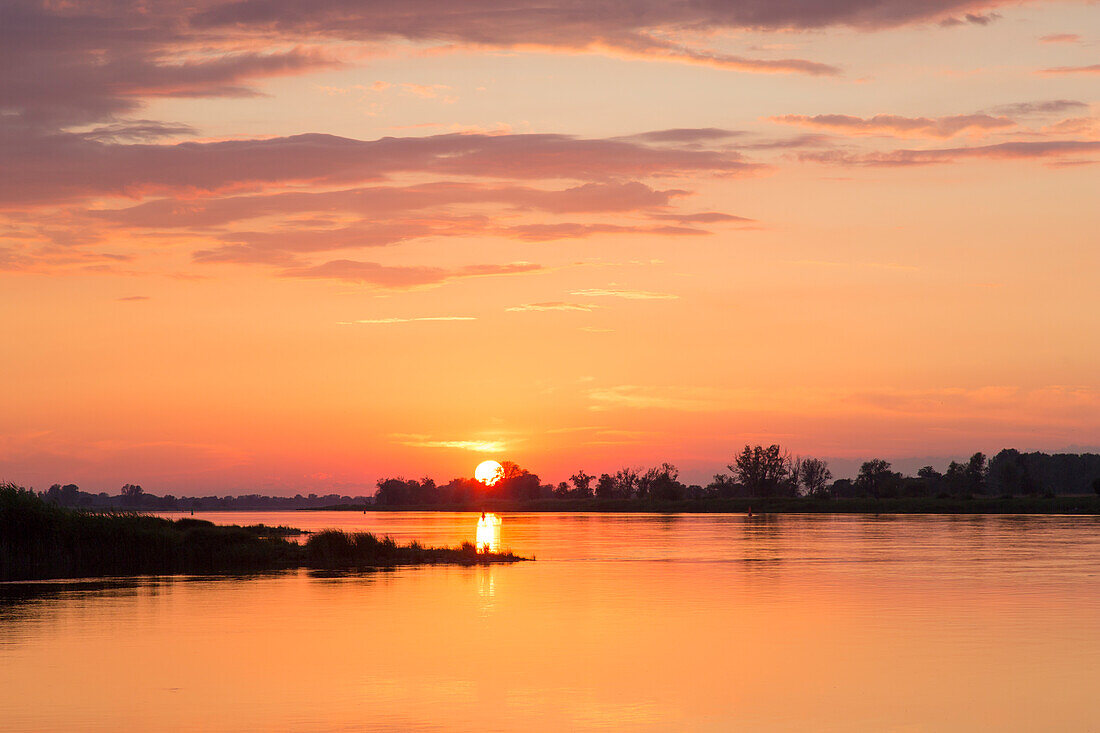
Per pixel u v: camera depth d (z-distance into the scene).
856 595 56.66
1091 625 44.59
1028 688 31.72
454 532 157.00
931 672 34.16
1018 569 74.56
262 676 33.59
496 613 48.78
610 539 126.44
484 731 26.86
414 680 32.94
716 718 28.20
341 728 27.17
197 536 85.75
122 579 68.50
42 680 33.03
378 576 70.50
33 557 78.19
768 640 40.66
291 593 58.31
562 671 34.38
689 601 53.69
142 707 29.48
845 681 32.75
